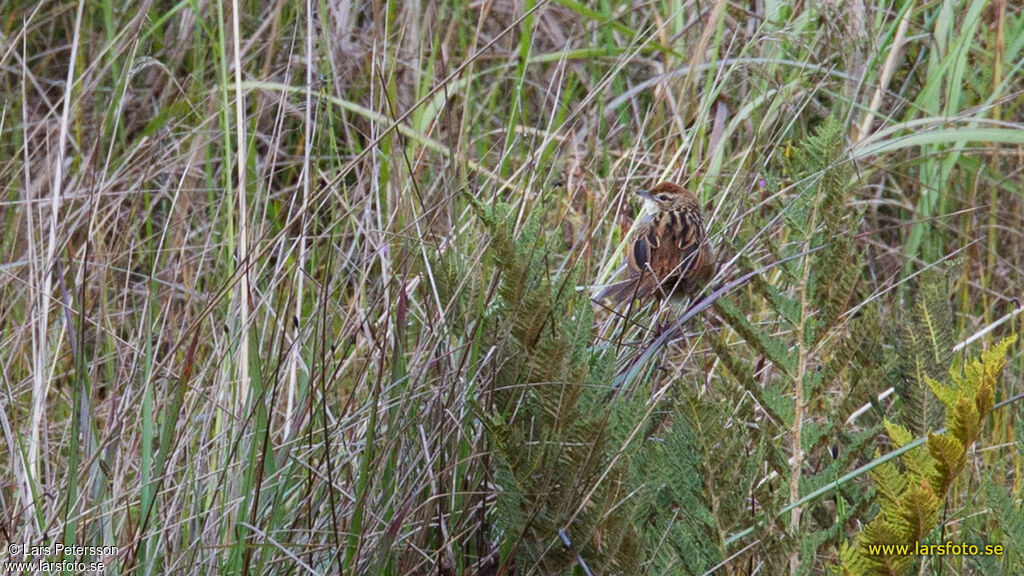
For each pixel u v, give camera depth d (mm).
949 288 8508
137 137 12047
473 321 7289
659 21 12320
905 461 6301
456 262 7641
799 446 7039
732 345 9055
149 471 7051
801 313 7195
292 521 7117
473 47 9969
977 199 12188
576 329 7152
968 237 11148
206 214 11500
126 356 8750
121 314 9602
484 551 7215
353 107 10148
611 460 6695
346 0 12117
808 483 7012
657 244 8914
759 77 11438
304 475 7352
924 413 7230
